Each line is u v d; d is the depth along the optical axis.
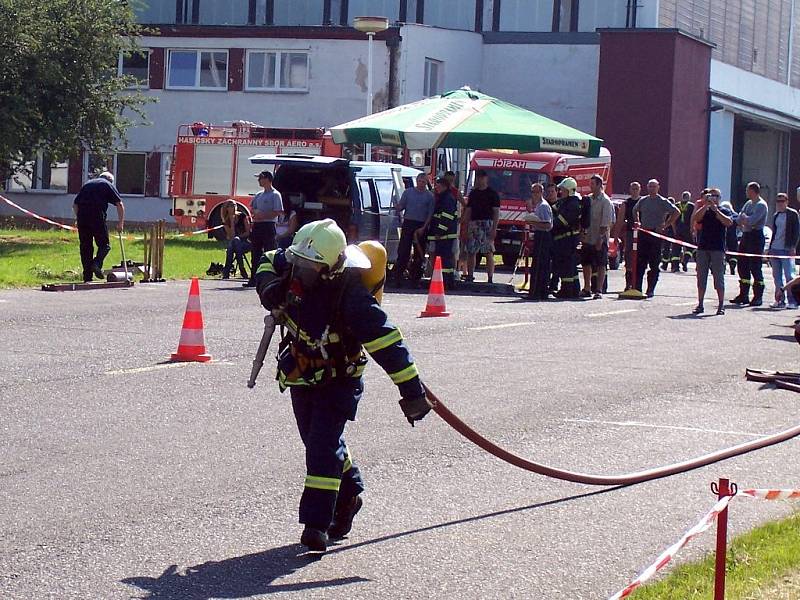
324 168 25.73
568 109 54.69
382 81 51.03
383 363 6.66
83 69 41.25
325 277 6.68
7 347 14.61
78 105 41.38
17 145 40.31
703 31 64.75
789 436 10.38
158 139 53.38
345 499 7.26
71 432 9.98
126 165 53.84
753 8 70.81
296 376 6.78
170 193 40.09
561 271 24.06
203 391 12.02
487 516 7.91
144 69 53.38
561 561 6.98
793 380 13.67
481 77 55.31
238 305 20.30
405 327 17.84
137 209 53.78
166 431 10.12
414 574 6.67
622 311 21.84
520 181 32.97
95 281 23.81
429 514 7.91
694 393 12.97
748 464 9.76
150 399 11.50
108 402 11.30
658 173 51.06
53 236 38.41
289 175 26.20
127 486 8.32
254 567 6.70
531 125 25.34
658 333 18.48
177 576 6.50
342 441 7.09
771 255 24.20
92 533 7.21
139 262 27.02
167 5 64.88
